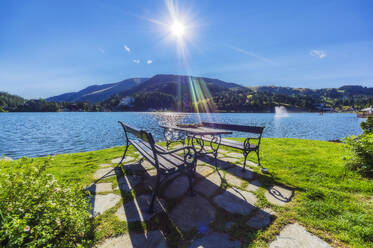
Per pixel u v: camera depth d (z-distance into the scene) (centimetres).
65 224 151
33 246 114
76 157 504
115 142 1231
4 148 1040
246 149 371
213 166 410
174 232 188
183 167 255
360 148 345
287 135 1709
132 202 250
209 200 256
